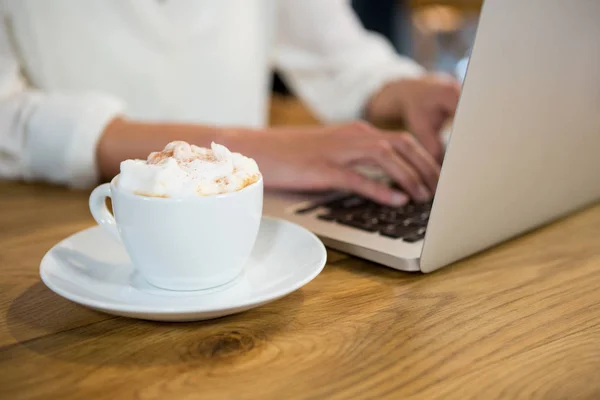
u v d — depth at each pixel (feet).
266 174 2.33
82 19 3.59
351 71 4.24
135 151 2.49
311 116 4.57
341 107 4.21
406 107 3.67
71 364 1.20
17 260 1.74
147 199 1.30
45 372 1.17
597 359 1.23
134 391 1.10
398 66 4.27
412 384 1.13
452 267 1.71
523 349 1.26
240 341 1.29
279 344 1.28
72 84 3.63
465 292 1.54
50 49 3.49
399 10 9.43
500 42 1.42
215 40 4.24
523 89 1.55
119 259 1.60
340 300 1.49
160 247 1.34
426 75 4.36
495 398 1.09
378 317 1.40
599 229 2.03
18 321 1.38
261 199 1.45
